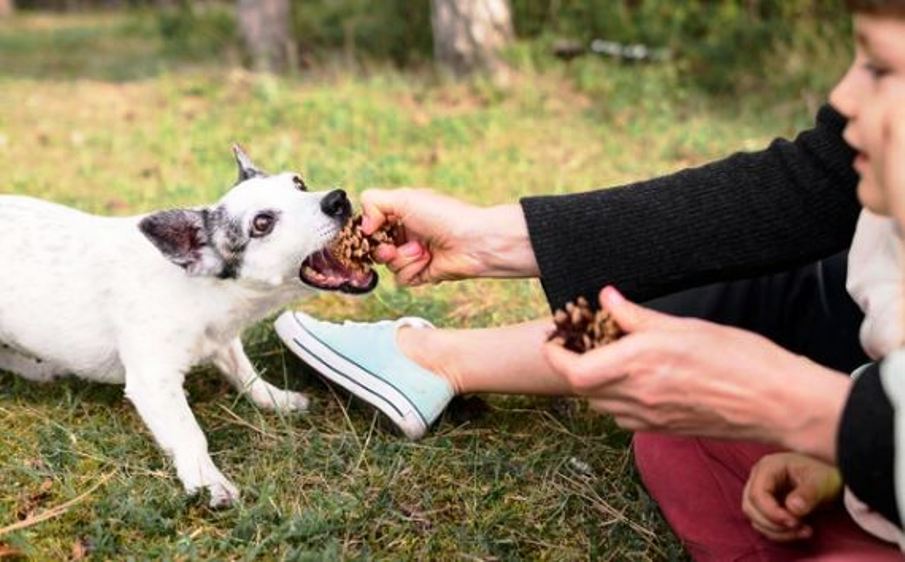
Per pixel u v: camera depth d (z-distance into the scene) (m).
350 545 1.29
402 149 2.90
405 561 1.27
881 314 1.04
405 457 1.45
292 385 1.66
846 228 1.20
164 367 1.50
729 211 1.21
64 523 1.33
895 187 0.87
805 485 1.11
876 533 1.05
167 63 4.46
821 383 0.94
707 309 1.29
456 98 3.46
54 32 6.30
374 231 1.45
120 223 1.61
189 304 1.52
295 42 4.34
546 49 3.77
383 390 1.49
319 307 1.87
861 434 0.91
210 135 3.04
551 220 1.25
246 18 4.26
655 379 0.96
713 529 1.22
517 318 1.84
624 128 3.13
